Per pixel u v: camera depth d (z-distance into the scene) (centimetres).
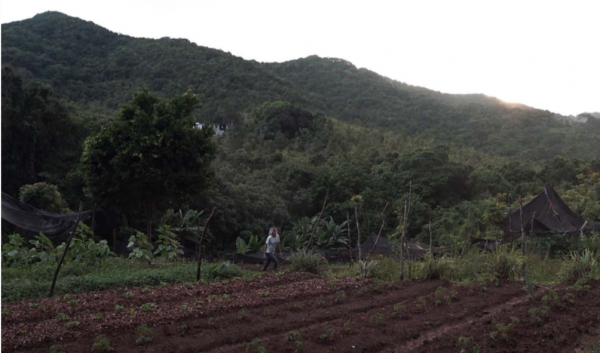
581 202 3188
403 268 1301
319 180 4038
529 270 1310
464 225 2692
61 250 1319
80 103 5222
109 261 1420
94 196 1888
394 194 4088
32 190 2188
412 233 3628
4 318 756
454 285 1166
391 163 4591
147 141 1778
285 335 729
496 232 2411
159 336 700
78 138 2927
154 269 1327
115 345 655
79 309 830
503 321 787
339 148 5269
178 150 1833
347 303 963
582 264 1258
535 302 940
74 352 621
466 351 640
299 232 2989
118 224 2628
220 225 2842
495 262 1266
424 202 3912
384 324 790
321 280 1205
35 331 695
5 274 1138
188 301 930
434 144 5972
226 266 1281
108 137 1822
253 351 639
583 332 759
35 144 2672
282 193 3859
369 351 662
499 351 644
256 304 920
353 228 3725
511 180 4416
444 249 2148
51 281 1057
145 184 1830
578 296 981
